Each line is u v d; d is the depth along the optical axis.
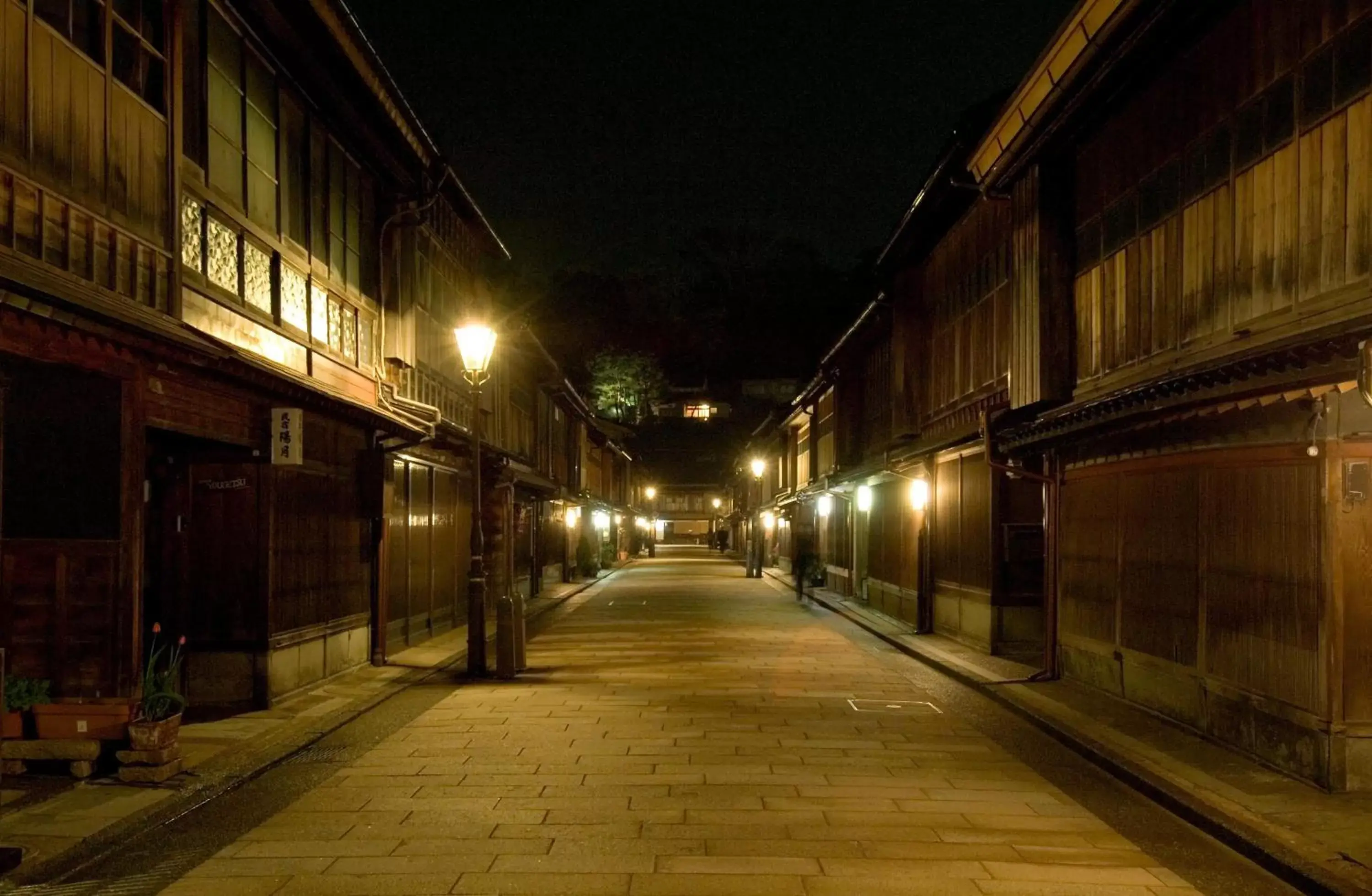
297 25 11.23
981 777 8.27
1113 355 11.48
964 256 17.34
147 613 10.80
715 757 8.95
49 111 7.31
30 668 7.69
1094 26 9.95
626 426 70.38
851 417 29.56
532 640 18.64
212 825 6.85
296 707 10.94
